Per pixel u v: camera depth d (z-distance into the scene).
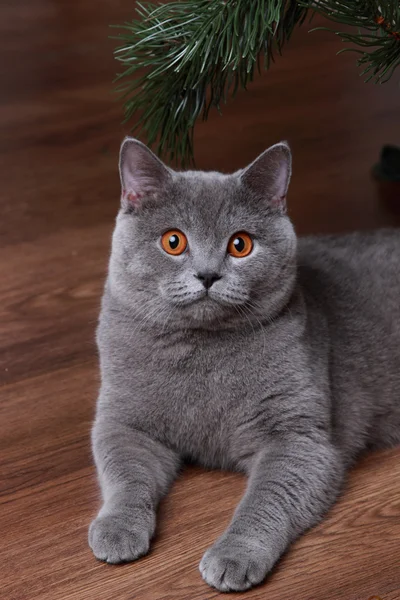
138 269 0.85
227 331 0.86
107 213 1.31
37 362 1.04
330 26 1.98
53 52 1.91
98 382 1.01
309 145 1.48
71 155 1.47
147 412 0.87
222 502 0.86
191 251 0.84
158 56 0.89
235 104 1.65
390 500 0.86
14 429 0.95
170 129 0.96
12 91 1.71
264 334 0.86
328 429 0.87
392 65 0.82
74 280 1.17
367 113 1.60
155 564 0.80
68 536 0.83
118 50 0.89
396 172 1.37
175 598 0.77
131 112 0.95
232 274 0.83
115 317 0.88
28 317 1.11
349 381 0.91
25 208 1.32
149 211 0.85
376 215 1.28
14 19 2.11
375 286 0.96
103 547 0.79
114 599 0.77
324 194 1.34
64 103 1.66
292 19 0.87
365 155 1.44
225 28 0.81
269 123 1.57
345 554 0.80
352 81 1.75
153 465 0.86
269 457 0.85
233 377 0.86
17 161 1.45
